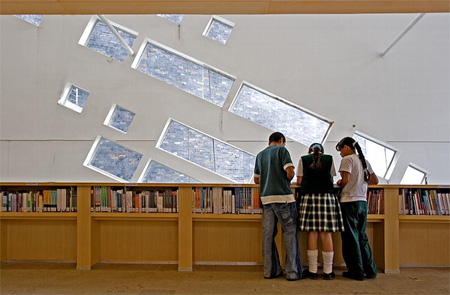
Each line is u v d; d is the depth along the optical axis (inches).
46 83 241.4
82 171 240.4
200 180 241.0
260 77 231.8
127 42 248.8
